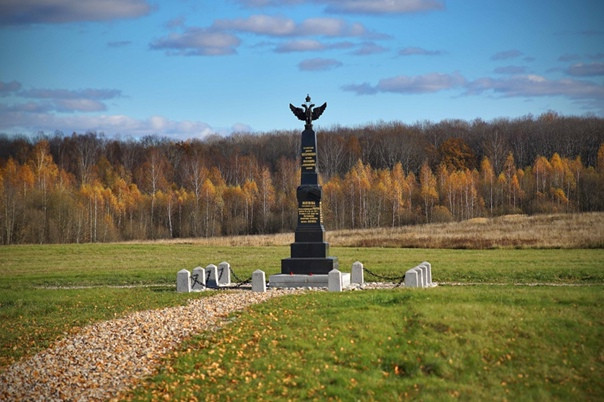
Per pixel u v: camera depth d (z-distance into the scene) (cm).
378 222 10969
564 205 11362
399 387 2042
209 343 2512
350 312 2723
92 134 16475
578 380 2073
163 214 11519
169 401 2028
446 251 6016
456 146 14688
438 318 2494
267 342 2452
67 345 2638
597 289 3203
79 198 10781
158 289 4116
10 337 2838
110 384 2192
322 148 15188
